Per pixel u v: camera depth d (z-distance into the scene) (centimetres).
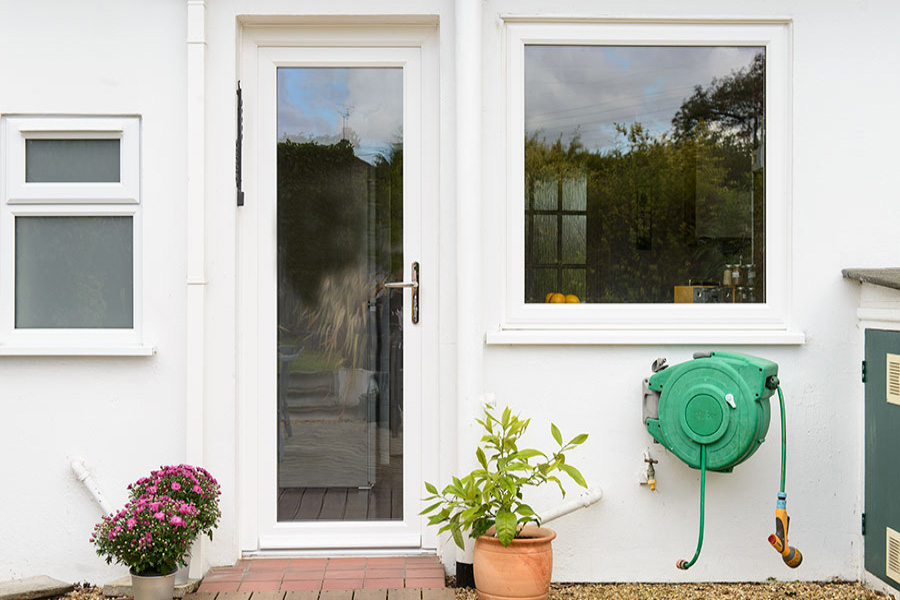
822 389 421
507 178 425
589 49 429
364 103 438
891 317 394
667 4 423
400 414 438
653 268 429
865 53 423
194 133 412
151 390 416
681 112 430
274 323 434
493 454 406
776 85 427
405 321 436
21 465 414
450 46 421
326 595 383
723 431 374
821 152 423
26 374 414
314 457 436
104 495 415
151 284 416
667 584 420
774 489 421
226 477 418
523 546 370
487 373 418
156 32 416
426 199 435
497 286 421
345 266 438
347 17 422
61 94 416
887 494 396
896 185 424
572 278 427
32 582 403
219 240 419
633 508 420
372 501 437
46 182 420
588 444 420
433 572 413
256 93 432
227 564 419
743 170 430
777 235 427
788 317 425
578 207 428
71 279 421
